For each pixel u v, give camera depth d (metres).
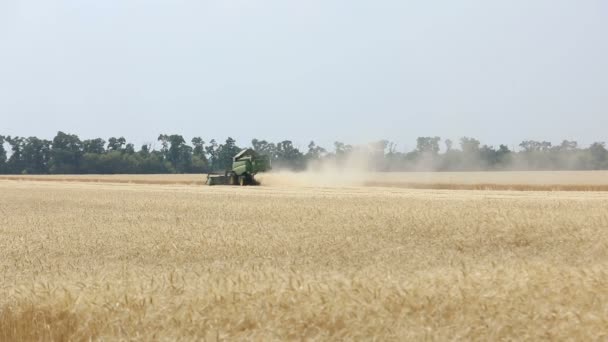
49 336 11.18
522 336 9.24
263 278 13.06
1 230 29.03
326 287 11.57
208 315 10.66
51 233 27.62
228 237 24.39
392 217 29.08
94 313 11.48
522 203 36.19
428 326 9.65
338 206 36.31
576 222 26.05
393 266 16.31
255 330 9.95
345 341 9.40
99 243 24.38
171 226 28.84
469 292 11.12
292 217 31.14
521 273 12.46
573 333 9.24
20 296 12.95
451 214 29.55
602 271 12.46
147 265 19.02
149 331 10.27
